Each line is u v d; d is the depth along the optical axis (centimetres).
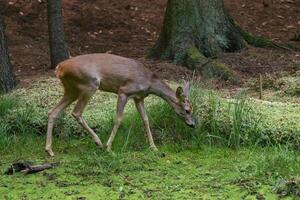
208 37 1784
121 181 953
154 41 2211
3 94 1385
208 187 923
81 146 1127
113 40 2209
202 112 1166
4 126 1162
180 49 1738
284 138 1114
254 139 1123
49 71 1730
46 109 1237
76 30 2256
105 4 2441
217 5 1809
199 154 1088
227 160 1049
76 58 1065
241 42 1841
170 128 1162
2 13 2280
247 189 908
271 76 1546
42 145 1141
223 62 1712
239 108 1150
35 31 2223
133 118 1171
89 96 1063
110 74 1067
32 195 898
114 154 1045
